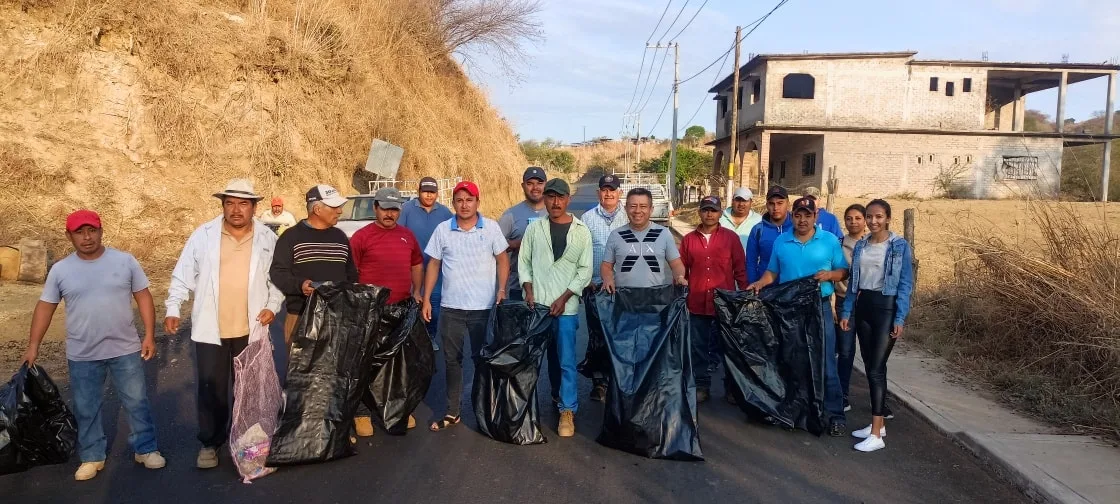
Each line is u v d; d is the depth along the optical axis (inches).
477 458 200.1
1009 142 1275.8
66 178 533.3
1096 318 248.7
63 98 567.2
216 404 190.2
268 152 706.8
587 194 2383.1
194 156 639.1
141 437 188.4
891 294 207.2
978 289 315.6
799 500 174.1
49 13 578.9
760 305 232.7
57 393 185.6
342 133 832.9
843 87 1275.8
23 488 177.5
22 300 370.0
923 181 1274.6
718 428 227.8
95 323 179.5
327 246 206.7
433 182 293.9
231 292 191.2
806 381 223.9
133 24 621.9
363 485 180.9
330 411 193.0
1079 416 219.1
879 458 202.1
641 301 223.8
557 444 212.1
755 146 1318.9
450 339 224.4
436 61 1237.1
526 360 211.8
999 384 260.7
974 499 175.3
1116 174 1215.6
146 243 530.6
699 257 253.3
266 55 742.5
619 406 205.0
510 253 288.4
